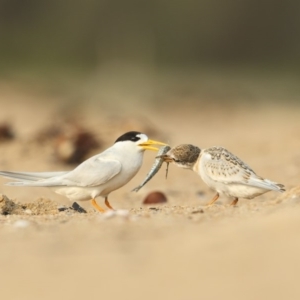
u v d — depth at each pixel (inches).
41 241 293.1
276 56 2012.8
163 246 270.4
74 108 1175.6
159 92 1416.1
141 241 281.4
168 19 1956.2
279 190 365.7
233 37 2012.8
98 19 1913.1
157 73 1712.6
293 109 1349.7
